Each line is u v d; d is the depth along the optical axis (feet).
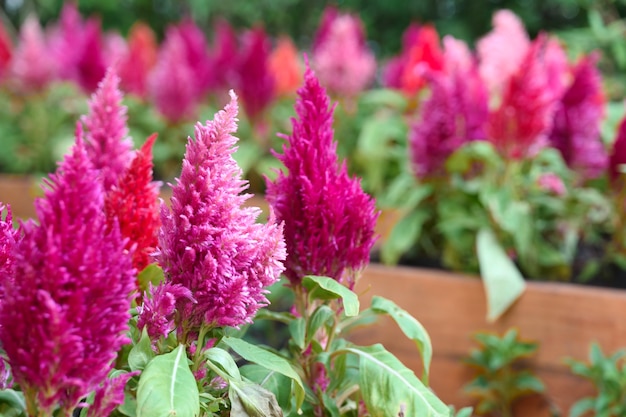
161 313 2.07
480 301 3.82
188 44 6.91
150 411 1.95
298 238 2.38
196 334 2.16
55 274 1.86
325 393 2.45
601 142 4.76
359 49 6.30
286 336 4.61
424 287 3.91
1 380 2.03
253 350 2.19
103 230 1.92
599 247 4.61
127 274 1.94
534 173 4.28
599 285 4.23
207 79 6.88
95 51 6.89
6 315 1.88
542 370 3.70
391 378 2.30
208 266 2.06
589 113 4.25
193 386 2.02
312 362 2.44
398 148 5.11
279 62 6.90
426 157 4.17
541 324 3.70
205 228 2.06
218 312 2.09
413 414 2.25
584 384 3.63
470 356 3.83
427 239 4.53
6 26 10.87
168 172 6.66
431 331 3.89
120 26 11.58
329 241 2.36
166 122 6.52
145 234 2.33
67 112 7.29
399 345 3.85
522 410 3.74
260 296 2.14
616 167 4.01
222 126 2.07
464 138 4.22
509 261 3.86
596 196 4.22
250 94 6.10
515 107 3.83
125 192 2.31
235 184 2.10
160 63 7.00
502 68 4.51
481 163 4.36
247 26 11.30
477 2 9.86
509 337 3.59
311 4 10.94
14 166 7.31
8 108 7.79
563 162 4.33
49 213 1.89
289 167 2.38
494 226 4.08
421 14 10.24
